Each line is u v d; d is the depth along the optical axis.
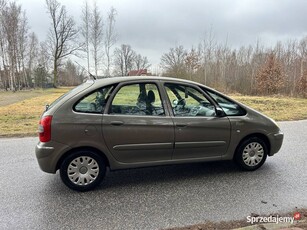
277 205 3.50
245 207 3.45
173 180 4.37
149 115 4.07
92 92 3.92
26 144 6.73
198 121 4.27
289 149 6.15
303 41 30.83
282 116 11.46
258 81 29.42
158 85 4.20
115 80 4.09
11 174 4.65
